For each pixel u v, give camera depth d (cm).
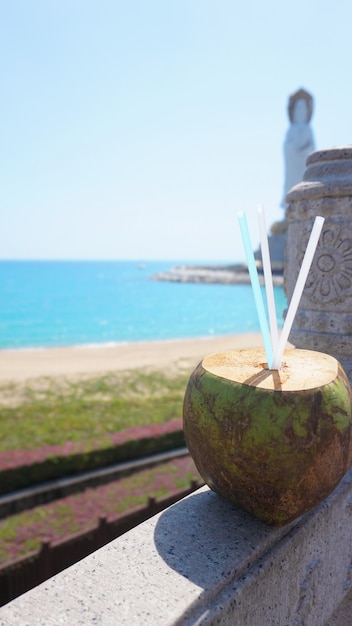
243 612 142
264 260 162
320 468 147
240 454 147
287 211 275
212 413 154
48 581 137
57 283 9175
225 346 2948
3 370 1978
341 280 246
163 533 160
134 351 2731
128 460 868
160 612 124
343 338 246
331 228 246
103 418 1034
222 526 164
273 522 159
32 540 616
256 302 164
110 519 534
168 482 796
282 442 142
